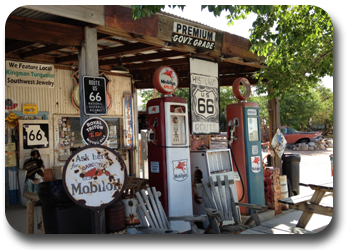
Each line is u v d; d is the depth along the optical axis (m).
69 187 3.56
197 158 5.39
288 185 6.87
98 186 3.76
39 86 7.91
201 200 5.39
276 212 6.10
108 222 4.05
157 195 4.35
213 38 5.92
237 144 5.96
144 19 4.67
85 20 3.97
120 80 9.82
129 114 10.02
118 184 3.92
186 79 9.32
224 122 31.53
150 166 5.08
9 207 6.98
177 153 5.02
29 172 7.14
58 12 3.71
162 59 8.38
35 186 7.12
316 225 5.33
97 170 3.77
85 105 4.09
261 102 25.97
